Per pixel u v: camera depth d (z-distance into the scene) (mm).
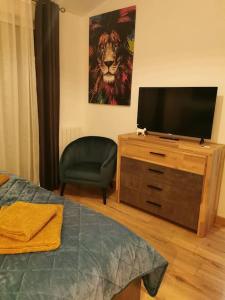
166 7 2754
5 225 1152
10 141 2930
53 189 3418
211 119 2410
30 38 2857
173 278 1805
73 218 1385
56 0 3125
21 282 916
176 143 2455
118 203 3033
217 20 2432
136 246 1274
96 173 2949
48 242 1105
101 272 1042
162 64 2889
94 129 3787
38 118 3117
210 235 2406
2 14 2627
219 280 1802
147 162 2650
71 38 3533
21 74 2902
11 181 1843
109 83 3432
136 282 1364
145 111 2887
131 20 3053
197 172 2277
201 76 2615
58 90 3285
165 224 2564
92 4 3291
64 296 895
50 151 3305
